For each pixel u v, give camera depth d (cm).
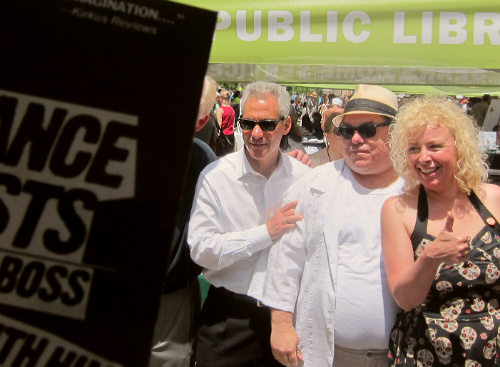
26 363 125
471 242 184
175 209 122
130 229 123
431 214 192
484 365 176
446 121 185
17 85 122
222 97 895
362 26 214
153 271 123
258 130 240
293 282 231
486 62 212
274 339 227
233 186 248
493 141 736
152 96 121
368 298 211
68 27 121
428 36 212
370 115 220
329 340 216
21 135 123
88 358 125
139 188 123
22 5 121
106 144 123
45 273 125
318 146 720
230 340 249
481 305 179
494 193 193
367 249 216
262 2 218
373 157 221
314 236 226
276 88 246
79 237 124
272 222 233
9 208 124
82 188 124
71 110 123
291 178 256
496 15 209
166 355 253
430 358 180
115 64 121
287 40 218
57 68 122
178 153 122
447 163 183
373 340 211
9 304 125
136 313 124
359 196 226
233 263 243
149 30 120
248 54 220
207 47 120
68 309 125
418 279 176
